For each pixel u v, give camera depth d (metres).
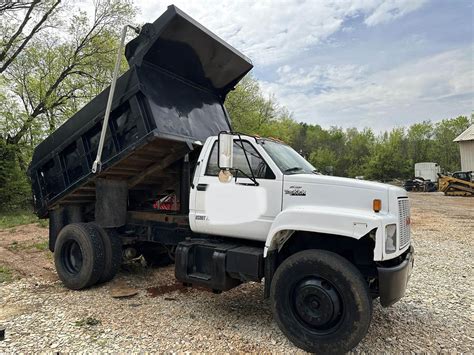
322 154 69.88
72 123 5.76
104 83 21.89
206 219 4.67
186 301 5.03
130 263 6.71
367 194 3.75
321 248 4.13
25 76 21.81
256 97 31.23
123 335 3.87
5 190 18.81
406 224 4.05
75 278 5.44
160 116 4.97
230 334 3.97
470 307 4.91
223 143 4.04
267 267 4.01
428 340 3.90
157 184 6.56
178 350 3.56
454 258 7.88
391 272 3.49
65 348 3.54
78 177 5.82
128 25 4.96
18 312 4.52
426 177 46.06
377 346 3.76
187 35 5.11
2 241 9.64
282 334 3.99
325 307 3.52
